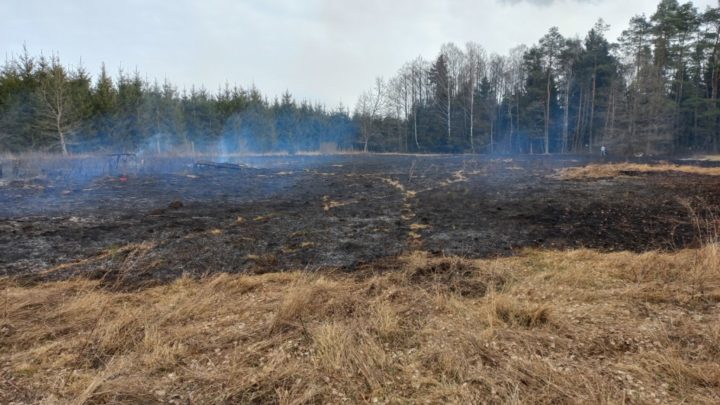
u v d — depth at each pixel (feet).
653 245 17.61
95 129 74.84
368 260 15.94
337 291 11.68
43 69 74.02
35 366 8.07
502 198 31.30
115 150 73.56
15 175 40.45
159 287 12.91
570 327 9.20
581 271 13.35
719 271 12.35
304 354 8.36
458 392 7.00
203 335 9.27
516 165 63.31
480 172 53.06
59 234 19.48
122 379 7.50
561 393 6.86
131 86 83.51
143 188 36.81
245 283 12.91
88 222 22.31
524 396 6.84
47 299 11.39
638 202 28.04
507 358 8.00
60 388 7.36
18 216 23.62
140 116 80.07
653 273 12.80
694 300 10.55
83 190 34.76
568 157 82.38
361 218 24.07
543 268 14.29
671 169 49.14
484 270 13.51
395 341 8.87
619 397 6.70
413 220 23.48
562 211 25.41
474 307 10.62
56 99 66.23
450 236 19.62
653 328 9.04
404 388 7.23
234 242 18.45
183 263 15.47
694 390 6.91
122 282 13.35
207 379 7.52
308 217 24.29
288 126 118.73
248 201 30.40
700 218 22.31
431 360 8.05
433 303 10.82
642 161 65.10
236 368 7.87
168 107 87.66
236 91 113.70
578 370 7.53
